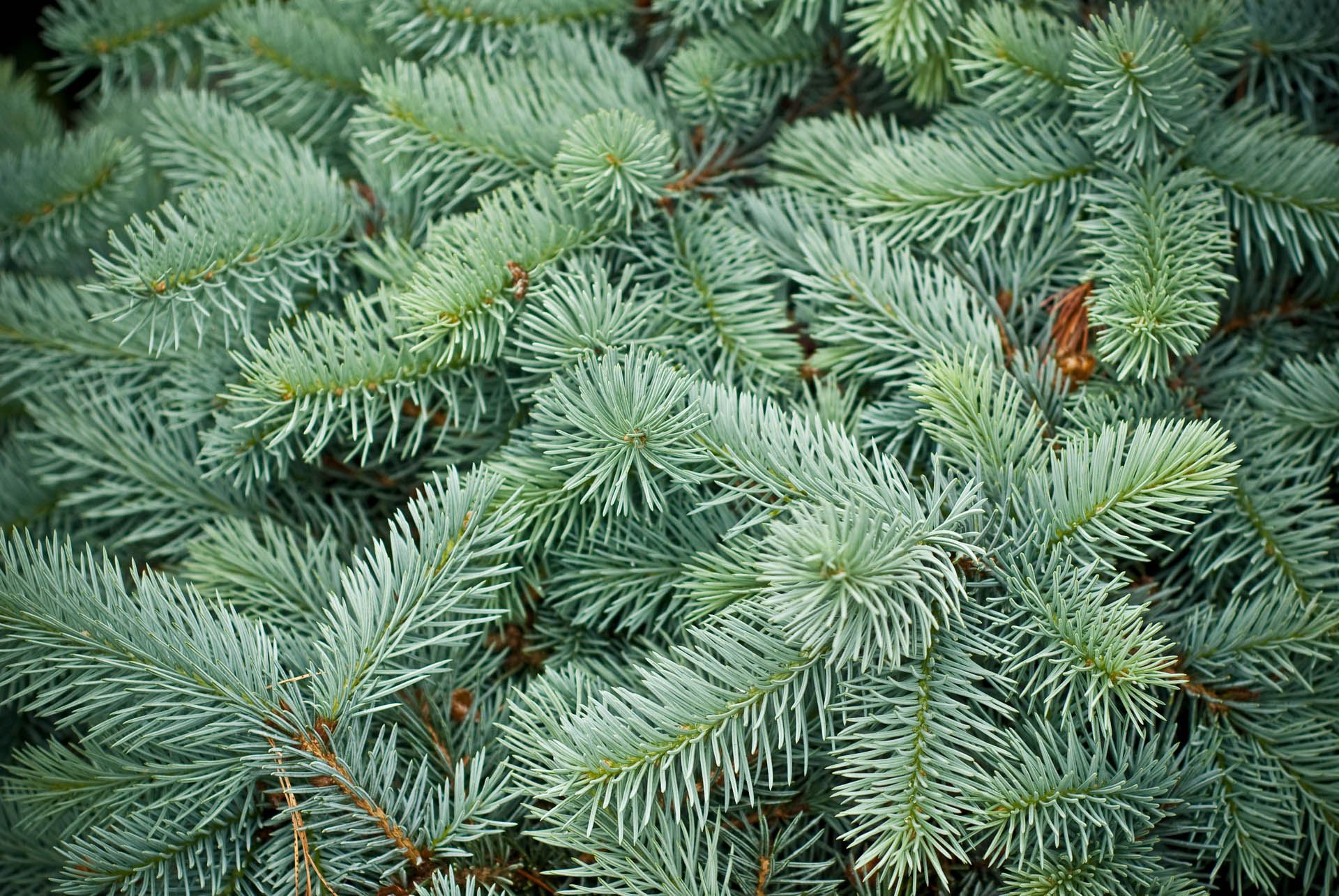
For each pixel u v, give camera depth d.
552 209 0.74
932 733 0.67
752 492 0.69
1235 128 0.75
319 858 0.68
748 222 0.77
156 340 0.77
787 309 0.77
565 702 0.70
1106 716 0.67
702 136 0.79
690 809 0.67
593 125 0.72
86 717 0.72
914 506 0.68
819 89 0.81
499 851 0.70
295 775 0.68
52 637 0.68
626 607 0.74
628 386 0.69
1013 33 0.74
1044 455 0.69
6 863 0.72
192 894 0.69
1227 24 0.76
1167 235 0.73
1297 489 0.72
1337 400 0.73
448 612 0.71
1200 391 0.75
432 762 0.71
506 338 0.72
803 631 0.65
